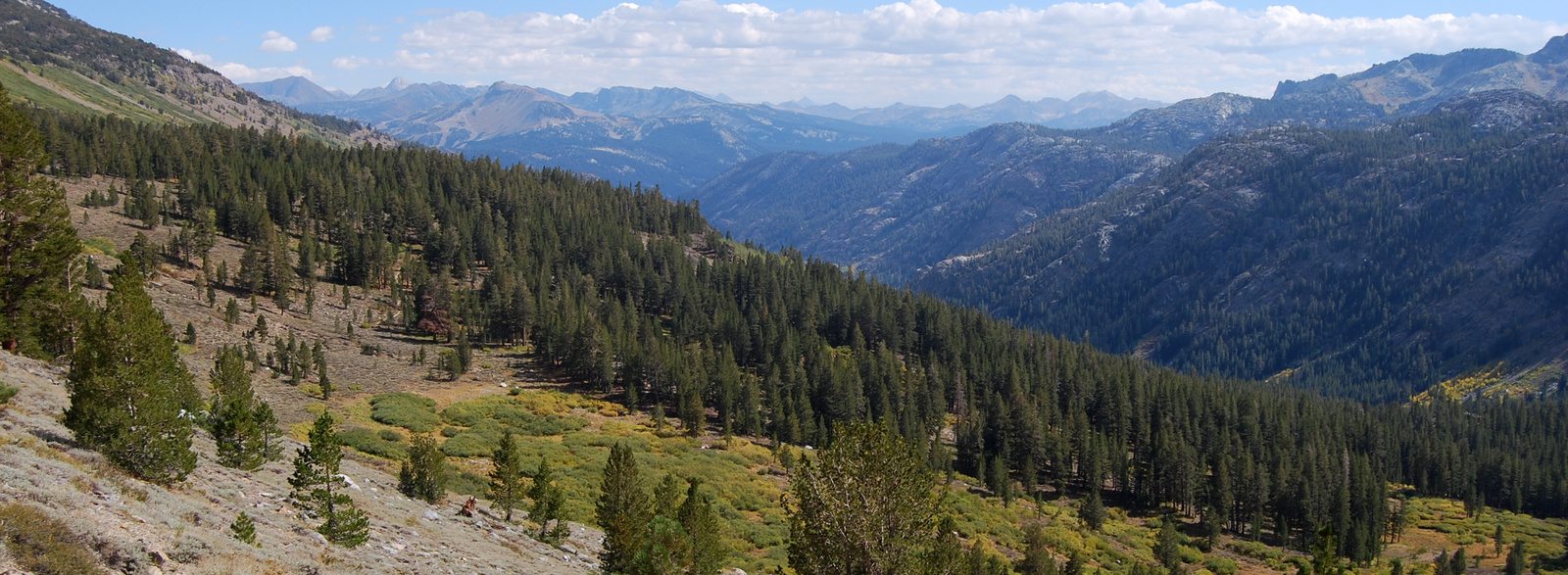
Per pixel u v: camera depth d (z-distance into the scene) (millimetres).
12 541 18000
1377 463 169500
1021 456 135625
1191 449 137250
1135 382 168625
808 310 179375
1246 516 126438
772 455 105875
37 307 56500
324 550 28672
